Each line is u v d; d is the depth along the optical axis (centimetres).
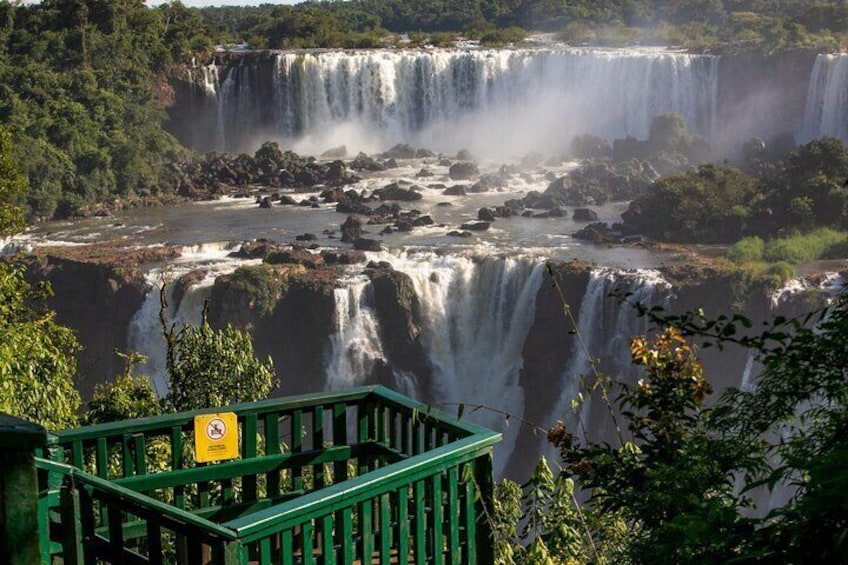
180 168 8062
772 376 937
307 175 7900
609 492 1025
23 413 1894
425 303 5478
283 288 5375
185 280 5506
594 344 5169
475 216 6681
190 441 1480
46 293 2688
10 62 8612
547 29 13425
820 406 906
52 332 2411
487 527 898
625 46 10712
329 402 996
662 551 816
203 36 9656
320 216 6825
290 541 791
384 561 836
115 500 798
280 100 9319
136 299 5566
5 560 626
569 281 5216
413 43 11644
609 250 5747
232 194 7675
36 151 7156
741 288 4912
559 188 6975
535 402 5275
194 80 9319
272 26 11831
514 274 5478
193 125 9362
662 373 1050
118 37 9012
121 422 941
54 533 834
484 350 5541
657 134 7975
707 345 960
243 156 8175
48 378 2003
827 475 638
